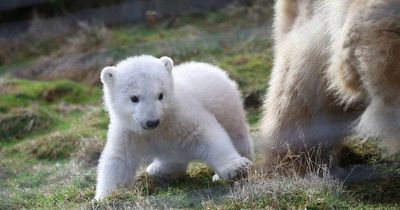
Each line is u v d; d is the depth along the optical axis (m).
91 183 12.36
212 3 25.52
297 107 11.37
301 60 11.20
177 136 10.86
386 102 9.50
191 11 25.12
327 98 11.14
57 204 11.16
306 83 11.20
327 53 10.73
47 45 23.81
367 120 9.98
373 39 9.25
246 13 24.36
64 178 13.08
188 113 10.84
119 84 10.83
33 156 15.41
